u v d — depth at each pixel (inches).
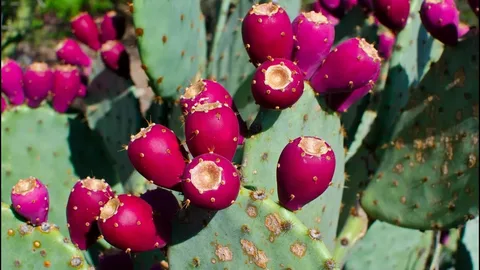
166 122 57.7
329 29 39.9
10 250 41.4
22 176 60.9
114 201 37.7
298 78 38.2
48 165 60.9
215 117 36.4
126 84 59.2
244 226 37.0
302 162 36.0
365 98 52.8
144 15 48.6
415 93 46.7
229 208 37.1
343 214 51.1
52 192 60.5
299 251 36.4
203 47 54.9
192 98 38.5
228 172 35.5
